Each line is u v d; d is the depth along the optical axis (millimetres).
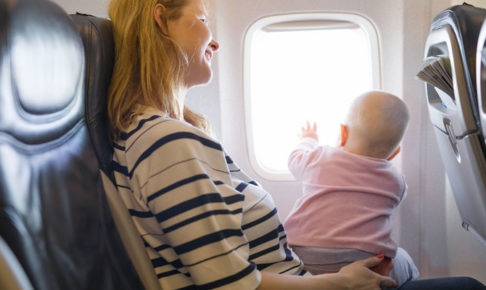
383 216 1493
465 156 1288
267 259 1096
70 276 740
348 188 1502
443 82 1388
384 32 1888
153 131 942
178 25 1106
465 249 2004
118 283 896
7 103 603
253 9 1870
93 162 929
